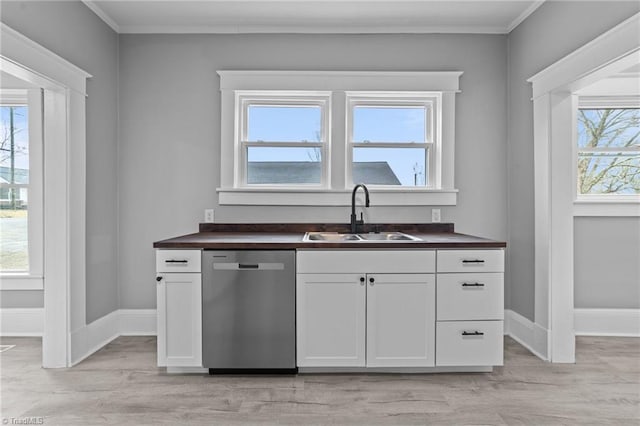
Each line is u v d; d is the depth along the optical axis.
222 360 2.35
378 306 2.36
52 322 2.52
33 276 3.13
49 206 2.52
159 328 2.34
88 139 2.77
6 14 2.03
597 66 2.17
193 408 2.01
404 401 2.08
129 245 3.15
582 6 2.30
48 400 2.09
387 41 3.13
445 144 3.13
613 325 3.18
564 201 2.63
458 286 2.38
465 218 3.18
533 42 2.82
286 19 3.01
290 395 2.14
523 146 2.96
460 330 2.38
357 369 2.43
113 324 3.07
